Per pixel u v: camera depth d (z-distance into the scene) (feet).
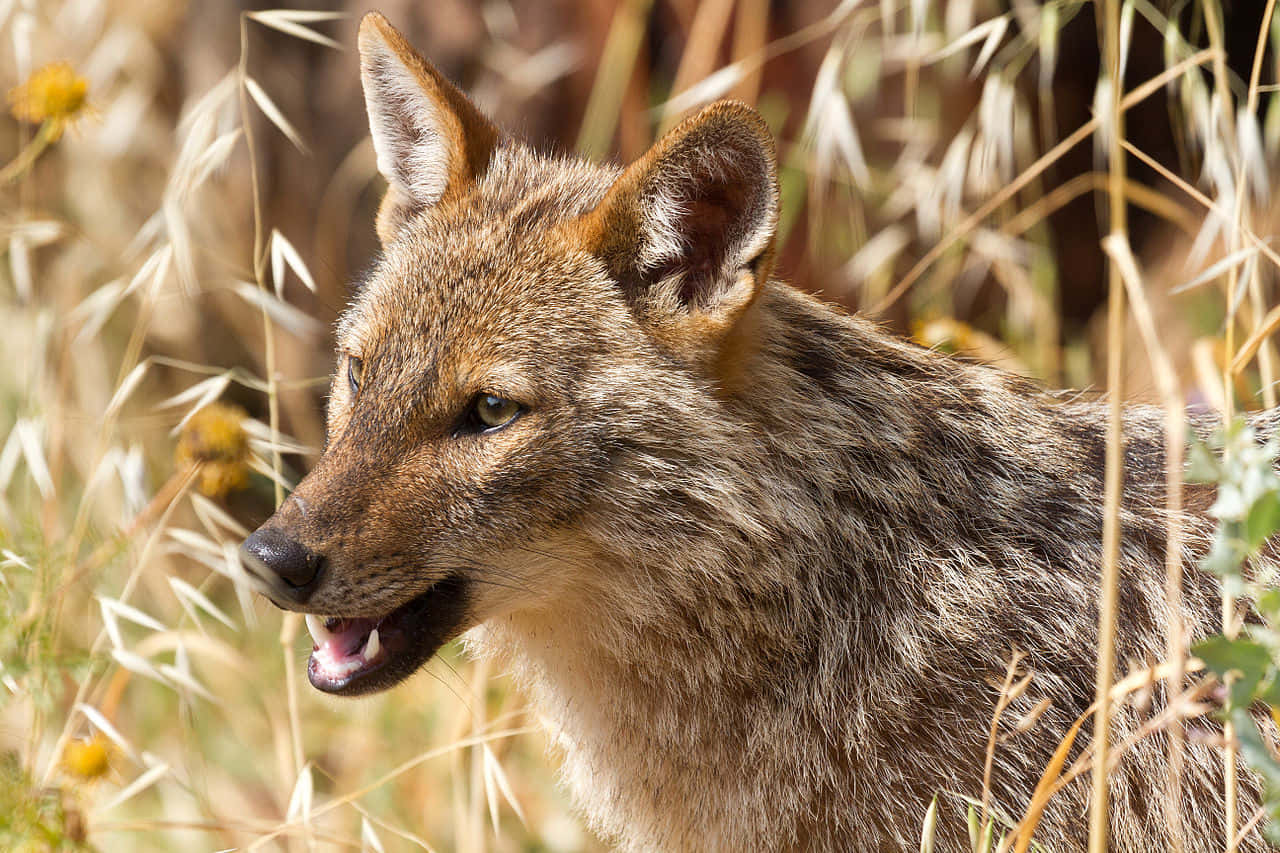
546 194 23.02
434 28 38.83
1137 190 29.94
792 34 38.19
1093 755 18.71
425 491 20.79
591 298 21.40
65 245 39.24
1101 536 22.25
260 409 41.32
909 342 24.22
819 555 21.80
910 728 21.36
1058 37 39.78
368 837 23.52
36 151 29.50
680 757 22.65
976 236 32.07
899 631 21.59
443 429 21.12
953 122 38.29
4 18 32.01
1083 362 36.78
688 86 35.53
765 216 20.38
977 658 21.36
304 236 40.22
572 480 21.08
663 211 21.21
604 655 22.63
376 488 20.68
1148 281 40.63
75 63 41.65
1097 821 17.66
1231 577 15.87
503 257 21.77
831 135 30.07
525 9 38.63
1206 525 22.48
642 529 21.38
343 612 20.53
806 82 38.29
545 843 29.78
